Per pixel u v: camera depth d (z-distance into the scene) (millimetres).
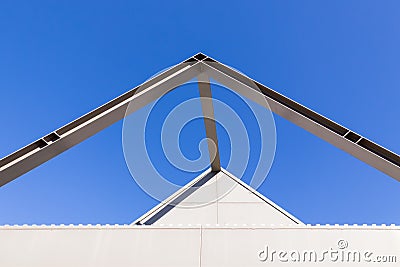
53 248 4090
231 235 4098
